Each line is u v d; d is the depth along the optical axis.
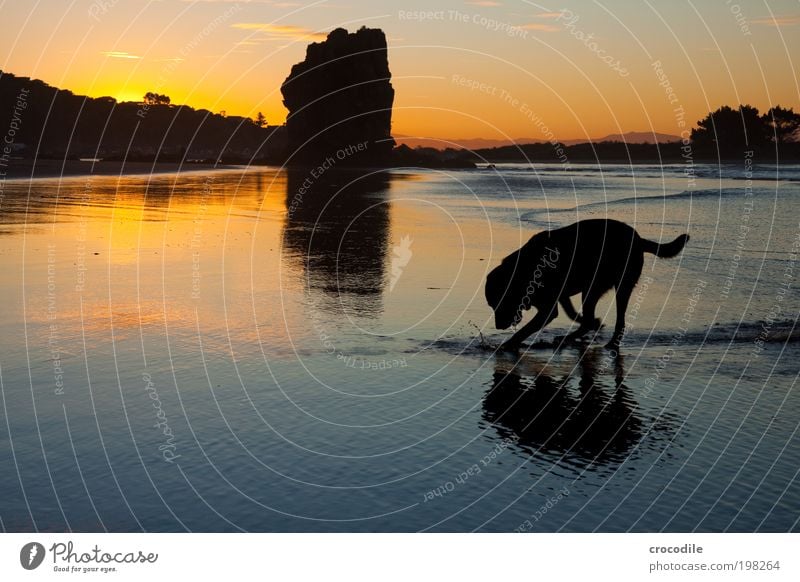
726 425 6.98
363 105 74.25
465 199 33.72
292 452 6.32
